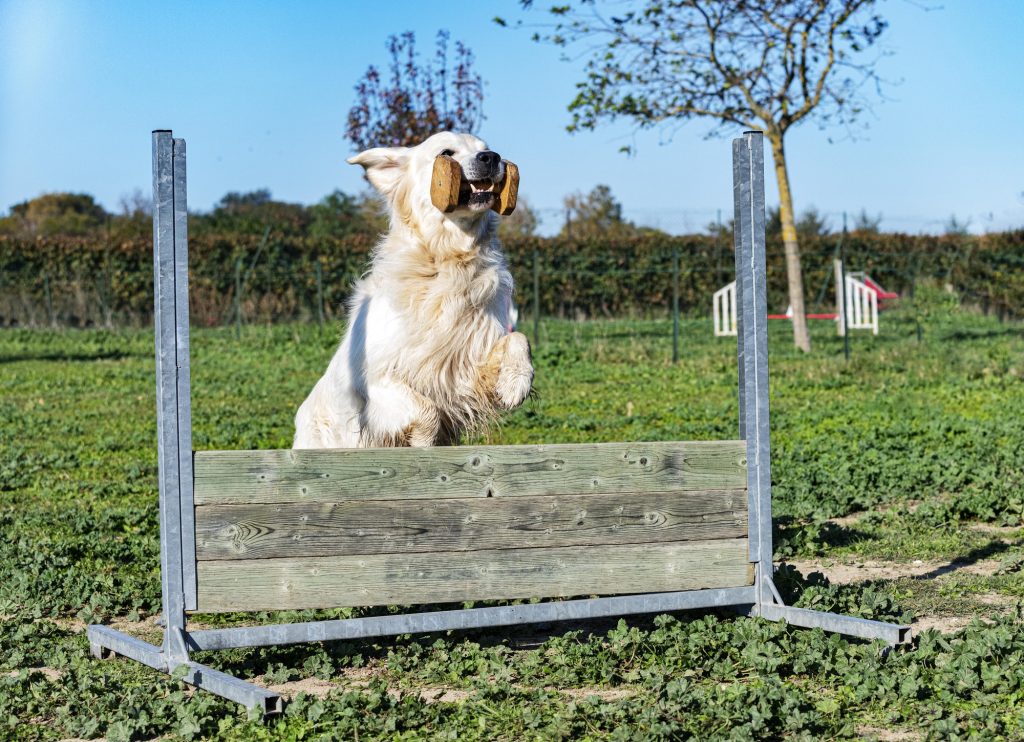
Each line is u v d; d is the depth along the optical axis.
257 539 4.28
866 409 12.98
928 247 31.23
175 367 4.21
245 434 11.84
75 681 4.14
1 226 46.75
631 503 4.70
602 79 19.89
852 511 7.54
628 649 4.35
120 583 5.90
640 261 28.95
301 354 20.81
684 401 14.55
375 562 4.40
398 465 4.42
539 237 28.59
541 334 23.66
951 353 18.72
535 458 4.58
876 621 4.39
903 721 3.59
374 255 5.54
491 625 4.50
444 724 3.65
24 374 18.14
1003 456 8.98
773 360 18.97
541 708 3.76
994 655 4.01
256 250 27.39
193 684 4.07
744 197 4.89
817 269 30.05
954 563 6.04
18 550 6.61
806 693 3.87
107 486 8.95
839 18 19.25
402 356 5.18
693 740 3.38
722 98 20.23
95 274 27.52
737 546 4.86
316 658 4.39
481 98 20.19
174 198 4.21
